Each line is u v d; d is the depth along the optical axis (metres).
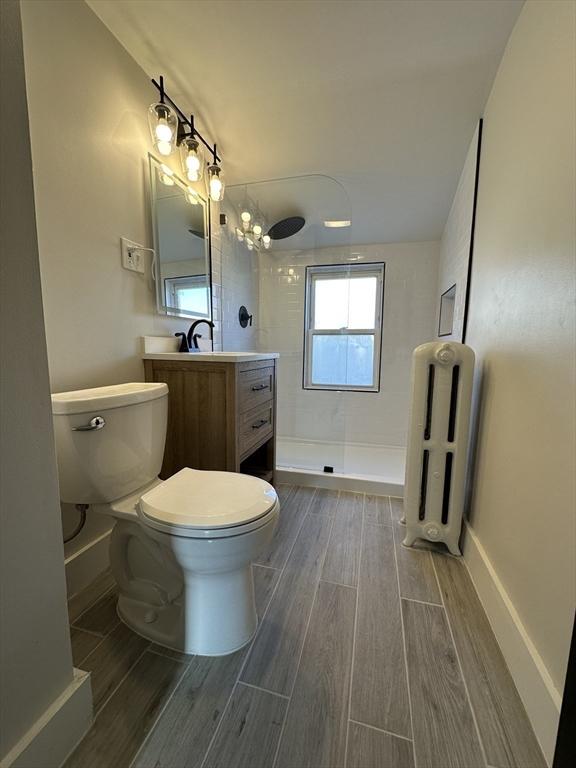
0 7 0.57
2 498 0.61
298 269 2.79
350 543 1.60
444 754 0.76
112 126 1.36
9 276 0.60
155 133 1.44
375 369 3.15
